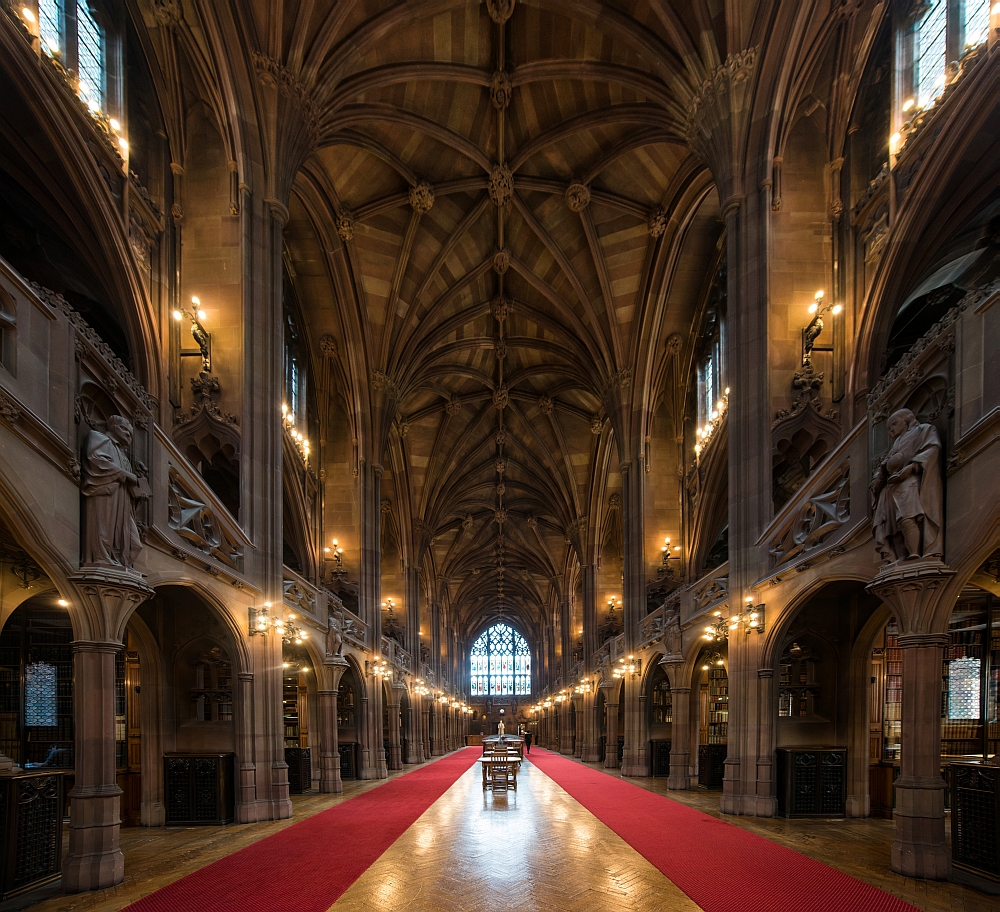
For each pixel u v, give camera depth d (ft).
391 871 26.96
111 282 43.70
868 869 26.61
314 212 69.67
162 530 30.83
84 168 38.34
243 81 46.93
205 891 24.20
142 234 45.65
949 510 24.48
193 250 47.65
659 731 75.36
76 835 24.91
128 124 47.50
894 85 44.75
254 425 46.29
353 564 82.02
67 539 24.54
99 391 26.91
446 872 26.78
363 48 54.70
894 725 41.73
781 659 44.62
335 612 62.54
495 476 131.34
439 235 80.33
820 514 34.76
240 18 45.37
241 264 47.09
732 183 49.24
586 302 84.79
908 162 42.19
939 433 25.12
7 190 41.83
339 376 84.53
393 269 80.38
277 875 26.37
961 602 42.50
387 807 46.34
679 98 55.01
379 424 84.48
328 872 26.81
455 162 73.67
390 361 85.40
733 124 49.11
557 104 67.82
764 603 41.73
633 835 34.40
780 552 40.47
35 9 34.50
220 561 38.17
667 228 74.69
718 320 73.92
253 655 41.50
